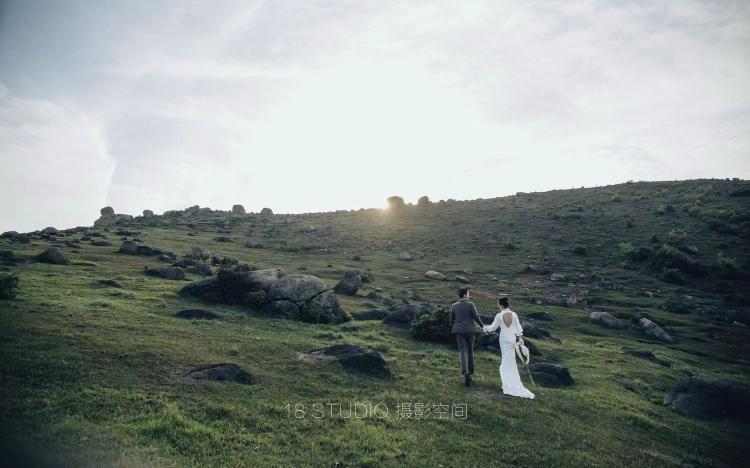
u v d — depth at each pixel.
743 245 67.19
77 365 10.29
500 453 8.83
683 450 10.88
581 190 127.19
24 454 6.60
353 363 13.39
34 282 23.44
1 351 10.44
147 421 8.12
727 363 27.80
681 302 45.34
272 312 22.03
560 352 22.73
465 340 13.53
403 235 90.00
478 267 63.47
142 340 13.14
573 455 9.08
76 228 74.50
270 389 10.80
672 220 82.62
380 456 8.07
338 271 53.59
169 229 82.06
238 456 7.45
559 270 61.81
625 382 17.45
